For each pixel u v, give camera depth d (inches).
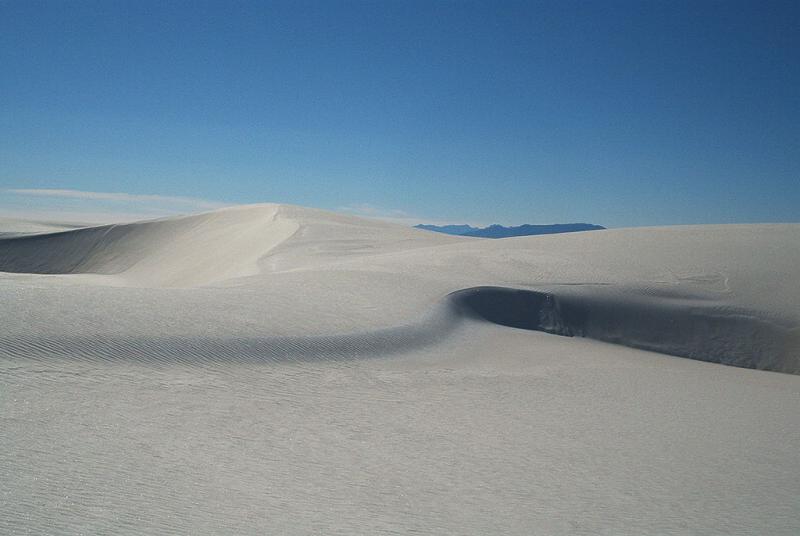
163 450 400.8
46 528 280.1
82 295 771.4
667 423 578.2
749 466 470.9
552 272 1227.9
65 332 616.4
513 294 1077.1
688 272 1264.8
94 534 279.0
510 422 544.1
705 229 1662.2
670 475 441.1
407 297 994.1
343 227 2308.1
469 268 1239.5
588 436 520.4
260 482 367.2
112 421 442.9
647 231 1670.8
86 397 486.0
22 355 551.8
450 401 595.8
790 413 650.8
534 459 454.9
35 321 633.0
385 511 343.9
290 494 354.0
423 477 402.9
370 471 405.1
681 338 1058.7
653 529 349.4
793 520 373.7
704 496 405.7
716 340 1056.8
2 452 366.0
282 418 497.4
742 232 1595.7
